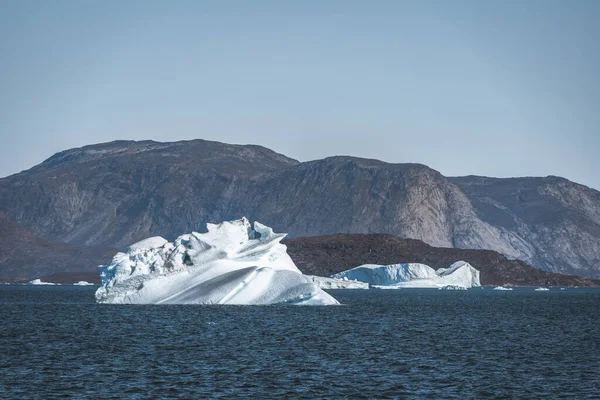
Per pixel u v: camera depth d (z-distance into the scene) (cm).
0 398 12612
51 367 15462
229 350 18212
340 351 18325
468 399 12988
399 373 15300
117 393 13075
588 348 19562
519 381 14550
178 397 12850
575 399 13000
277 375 14875
